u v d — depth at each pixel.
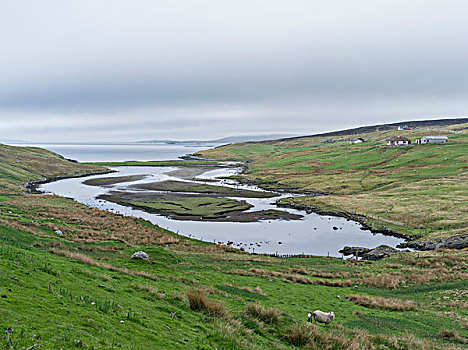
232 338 13.42
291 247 60.06
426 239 60.88
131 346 9.89
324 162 178.88
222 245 55.53
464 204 79.25
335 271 41.41
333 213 85.81
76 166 180.75
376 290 33.41
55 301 11.75
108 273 21.14
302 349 14.95
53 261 19.97
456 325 23.38
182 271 29.19
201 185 130.88
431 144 179.38
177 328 13.23
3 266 13.99
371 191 109.88
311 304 25.06
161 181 141.88
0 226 29.83
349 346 15.36
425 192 96.12
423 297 30.83
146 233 54.38
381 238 66.38
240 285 28.31
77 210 65.31
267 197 108.50
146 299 16.91
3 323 8.48
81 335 9.46
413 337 18.77
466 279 34.47
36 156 180.12
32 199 72.44
